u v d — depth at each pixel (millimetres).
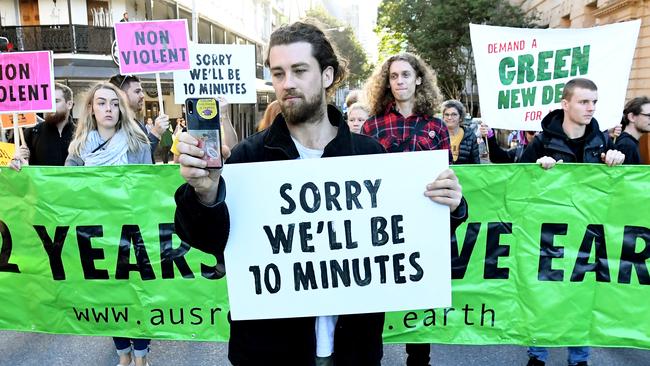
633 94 14797
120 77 5227
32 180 3117
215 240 1666
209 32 30094
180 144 1466
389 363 3623
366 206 1770
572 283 3010
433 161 1760
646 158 4570
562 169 2969
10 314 3232
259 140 1829
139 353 3326
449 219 1774
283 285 1771
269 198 1755
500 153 4809
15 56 4012
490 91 4691
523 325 3070
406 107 3342
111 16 20406
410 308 1795
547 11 23453
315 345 1814
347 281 1781
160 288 3182
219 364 3590
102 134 3775
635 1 14586
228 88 6223
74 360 3627
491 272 3072
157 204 3131
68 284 3193
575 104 3096
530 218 3014
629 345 2973
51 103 4035
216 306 3180
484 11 24875
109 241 3158
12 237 3172
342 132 1790
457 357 3639
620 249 2951
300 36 1630
